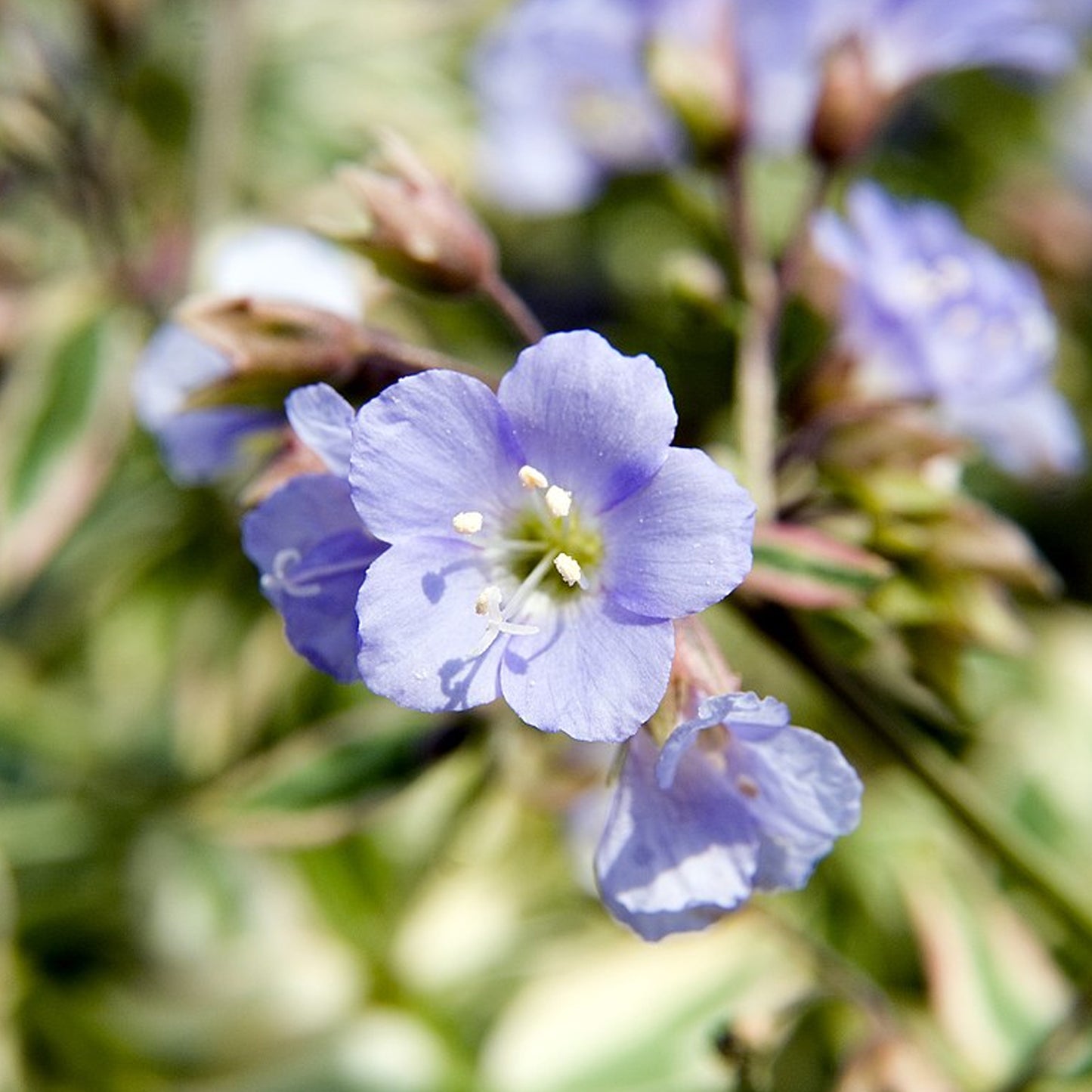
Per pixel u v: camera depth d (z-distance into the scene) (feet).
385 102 0.92
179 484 0.80
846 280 0.65
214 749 0.77
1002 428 0.68
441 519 0.56
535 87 0.80
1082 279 0.94
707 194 0.81
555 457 0.56
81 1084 0.76
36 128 0.75
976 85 0.99
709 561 0.54
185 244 0.77
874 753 0.73
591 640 0.55
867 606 0.63
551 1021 0.74
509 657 0.55
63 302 0.76
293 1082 0.75
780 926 0.69
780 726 0.55
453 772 0.74
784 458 0.63
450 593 0.56
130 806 0.79
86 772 0.80
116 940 0.78
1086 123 1.01
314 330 0.59
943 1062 0.71
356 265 0.68
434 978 0.76
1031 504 0.89
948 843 0.74
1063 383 0.92
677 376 0.70
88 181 0.77
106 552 0.81
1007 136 1.00
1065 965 0.75
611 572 0.55
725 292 0.68
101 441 0.75
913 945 0.75
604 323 0.91
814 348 0.70
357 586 0.57
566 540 0.56
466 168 0.88
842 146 0.66
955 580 0.63
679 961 0.75
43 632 0.82
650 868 0.56
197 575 0.81
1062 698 0.79
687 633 0.57
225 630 0.79
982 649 0.64
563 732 0.55
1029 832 0.77
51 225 0.85
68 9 0.84
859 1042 0.65
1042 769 0.78
